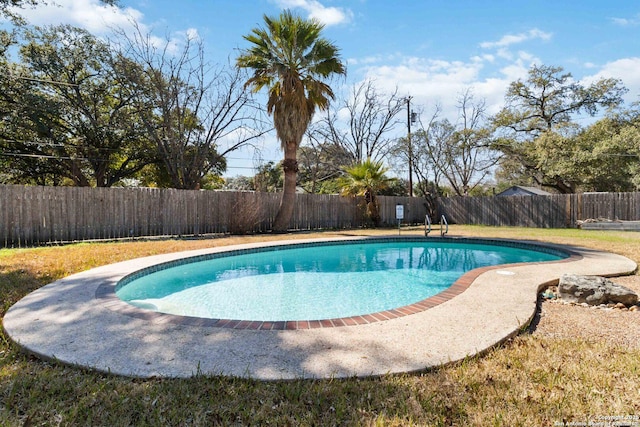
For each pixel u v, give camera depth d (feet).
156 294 16.80
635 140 51.67
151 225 34.78
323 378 6.72
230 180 110.52
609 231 39.27
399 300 15.79
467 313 10.55
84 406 5.86
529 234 36.96
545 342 8.65
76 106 52.01
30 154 51.19
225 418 5.58
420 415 5.64
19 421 5.49
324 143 78.38
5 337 8.89
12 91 46.37
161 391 6.28
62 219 30.12
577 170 58.85
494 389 6.38
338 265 24.23
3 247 27.07
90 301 11.81
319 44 37.73
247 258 25.41
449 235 35.55
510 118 75.41
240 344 8.29
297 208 44.68
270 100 39.34
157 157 58.65
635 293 12.23
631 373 6.99
